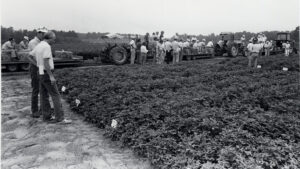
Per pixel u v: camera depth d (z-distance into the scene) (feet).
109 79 40.73
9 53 56.13
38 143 22.29
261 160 16.66
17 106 32.94
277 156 17.13
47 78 25.73
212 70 56.18
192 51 85.35
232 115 23.93
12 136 23.73
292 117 23.66
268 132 21.22
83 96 31.53
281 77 47.65
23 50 59.21
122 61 68.74
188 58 83.97
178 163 17.28
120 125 23.24
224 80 42.65
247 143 18.58
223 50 98.32
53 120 27.61
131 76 44.09
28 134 24.21
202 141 19.15
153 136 20.35
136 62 72.59
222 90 35.14
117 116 24.45
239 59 75.61
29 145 21.88
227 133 19.74
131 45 66.85
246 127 21.90
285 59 74.08
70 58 62.90
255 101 29.81
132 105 26.86
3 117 28.71
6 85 45.70
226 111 25.94
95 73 47.44
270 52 108.58
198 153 17.78
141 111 24.18
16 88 43.42
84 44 110.93
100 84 37.58
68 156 20.04
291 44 120.98
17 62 56.03
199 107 26.76
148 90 35.94
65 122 27.25
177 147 19.02
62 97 38.32
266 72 52.60
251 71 55.11
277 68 64.03
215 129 21.40
